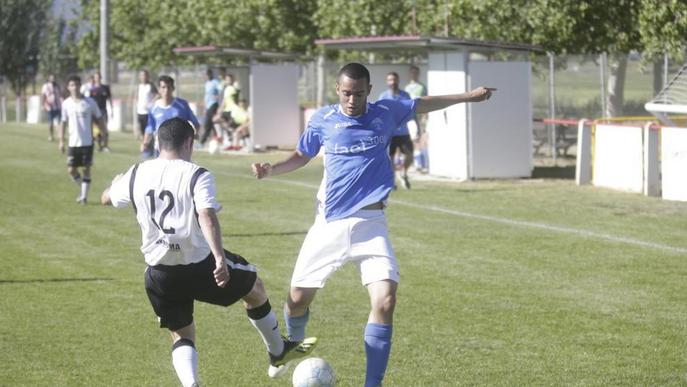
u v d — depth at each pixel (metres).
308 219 36.06
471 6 54.78
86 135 40.84
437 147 51.56
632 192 43.19
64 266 27.53
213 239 14.81
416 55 60.56
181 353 15.34
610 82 58.97
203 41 83.31
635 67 66.50
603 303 22.42
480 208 38.59
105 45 78.69
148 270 15.67
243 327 20.73
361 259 16.08
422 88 50.47
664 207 38.34
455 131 50.03
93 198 43.06
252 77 69.31
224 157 65.12
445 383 16.66
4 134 89.12
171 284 15.48
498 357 18.17
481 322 20.80
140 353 18.81
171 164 15.31
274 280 25.47
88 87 75.62
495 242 30.72
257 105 69.56
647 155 41.84
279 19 71.75
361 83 16.02
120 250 30.08
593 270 26.19
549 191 44.22
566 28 53.50
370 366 15.57
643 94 62.47
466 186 46.72
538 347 18.81
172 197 15.06
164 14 84.88
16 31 122.00
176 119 15.80
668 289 23.83
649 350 18.52
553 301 22.66
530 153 50.16
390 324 15.66
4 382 16.94
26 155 65.06
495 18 54.66
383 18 61.56
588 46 55.75
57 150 69.50
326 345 19.27
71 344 19.45
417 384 16.61
